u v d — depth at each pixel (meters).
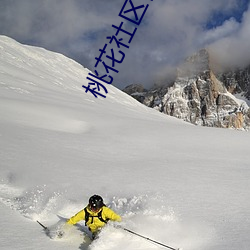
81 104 46.03
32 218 6.82
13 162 11.94
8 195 8.44
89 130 25.14
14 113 26.45
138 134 23.80
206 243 5.62
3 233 5.66
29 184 9.45
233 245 5.44
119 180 10.50
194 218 6.88
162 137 22.89
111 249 5.31
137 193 8.96
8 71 64.69
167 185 10.01
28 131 19.69
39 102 35.88
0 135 17.14
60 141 17.88
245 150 19.84
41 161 12.55
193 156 16.84
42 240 5.57
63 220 6.75
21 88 47.09
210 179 11.09
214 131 27.33
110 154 16.11
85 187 9.43
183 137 23.30
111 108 57.28
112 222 5.83
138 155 16.44
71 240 5.74
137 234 5.51
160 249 5.38
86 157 14.59
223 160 15.86
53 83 78.75
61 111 31.52
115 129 25.97
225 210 7.55
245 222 6.70
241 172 12.56
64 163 12.61
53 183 9.66
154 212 7.03
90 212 5.81
